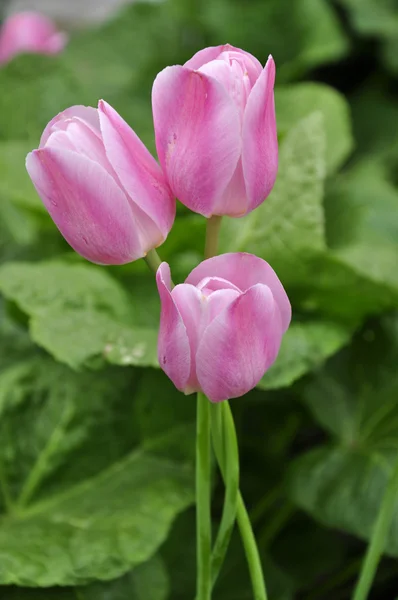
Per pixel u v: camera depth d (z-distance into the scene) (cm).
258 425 125
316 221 104
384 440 105
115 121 70
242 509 76
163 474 97
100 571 89
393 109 183
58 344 94
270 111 70
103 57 203
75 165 69
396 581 125
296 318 106
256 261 71
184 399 101
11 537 91
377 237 123
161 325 71
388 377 111
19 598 92
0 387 99
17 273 102
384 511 81
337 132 139
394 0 194
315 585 128
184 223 103
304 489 101
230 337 69
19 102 167
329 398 110
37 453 98
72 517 93
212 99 69
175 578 106
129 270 112
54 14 340
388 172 167
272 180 72
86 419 99
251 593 106
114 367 101
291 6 188
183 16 200
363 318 107
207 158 70
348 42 195
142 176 70
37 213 119
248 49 195
